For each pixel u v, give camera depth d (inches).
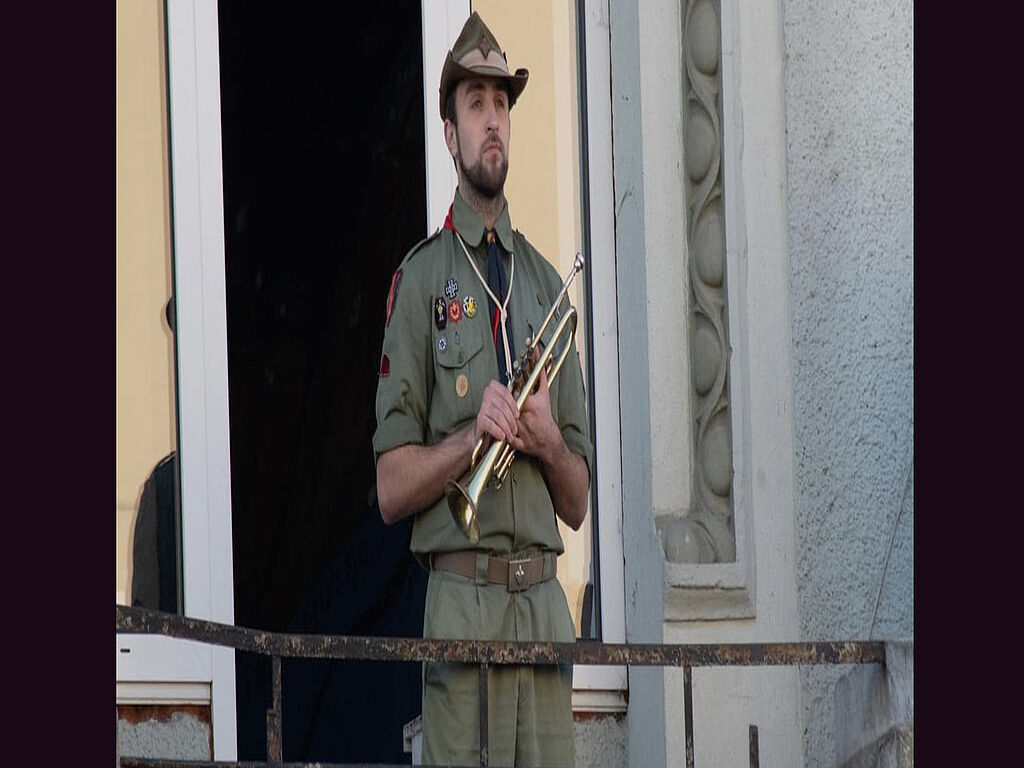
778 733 837.8
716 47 864.9
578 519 793.6
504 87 799.1
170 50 844.6
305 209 972.6
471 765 755.4
